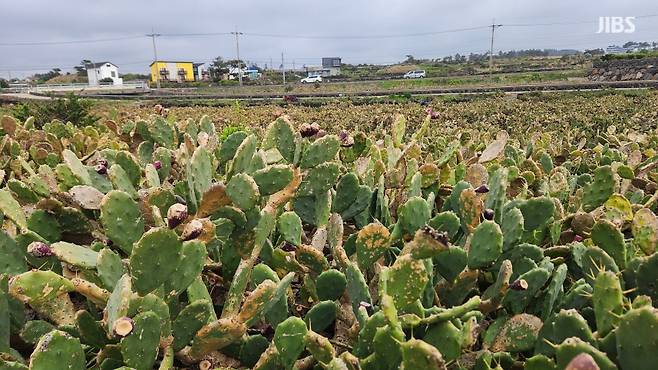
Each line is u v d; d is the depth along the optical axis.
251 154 2.02
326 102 33.47
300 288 2.05
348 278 1.66
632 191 3.23
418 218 1.92
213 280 2.00
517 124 12.59
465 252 1.66
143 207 1.94
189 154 2.69
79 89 71.19
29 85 84.19
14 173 3.49
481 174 2.54
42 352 1.19
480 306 1.56
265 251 1.98
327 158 2.13
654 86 32.25
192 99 45.19
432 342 1.42
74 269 1.91
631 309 1.25
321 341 1.33
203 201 1.67
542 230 2.22
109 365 1.45
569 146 5.00
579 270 1.97
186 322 1.49
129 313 1.37
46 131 4.62
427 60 124.12
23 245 1.93
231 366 1.63
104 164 2.35
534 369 1.37
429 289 1.65
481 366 1.47
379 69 105.06
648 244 1.91
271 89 60.31
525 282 1.46
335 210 2.29
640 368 1.17
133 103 40.00
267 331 1.76
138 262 1.34
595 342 1.31
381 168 2.83
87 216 2.28
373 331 1.41
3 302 1.43
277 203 1.86
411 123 13.75
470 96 33.56
